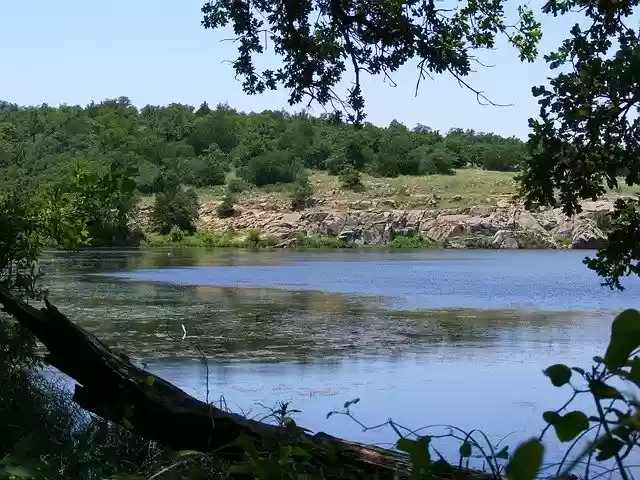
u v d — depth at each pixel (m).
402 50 7.03
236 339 18.47
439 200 96.62
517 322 23.23
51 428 5.59
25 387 6.16
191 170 101.62
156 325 20.61
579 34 6.50
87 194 7.14
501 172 109.62
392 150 107.12
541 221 91.94
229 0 7.34
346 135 109.56
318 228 91.88
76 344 4.95
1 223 6.92
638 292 34.62
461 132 124.75
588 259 7.04
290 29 7.14
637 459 6.49
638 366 1.90
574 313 26.05
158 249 78.50
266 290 34.06
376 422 9.93
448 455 7.78
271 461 3.34
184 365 14.27
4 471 3.25
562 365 2.13
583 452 2.00
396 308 27.14
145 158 94.19
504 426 9.59
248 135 111.56
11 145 51.62
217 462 4.02
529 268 53.28
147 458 4.95
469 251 83.31
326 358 15.71
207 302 28.00
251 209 94.88
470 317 24.52
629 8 6.39
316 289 34.94
